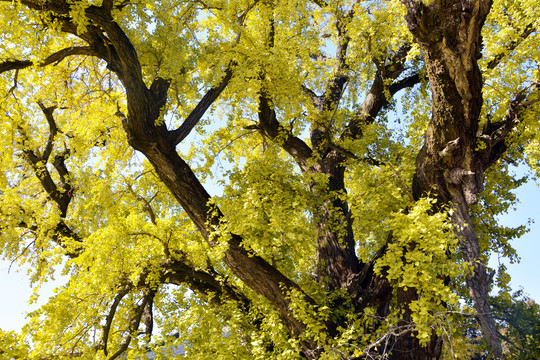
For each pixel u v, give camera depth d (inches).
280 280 248.4
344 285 282.0
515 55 238.2
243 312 267.9
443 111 204.1
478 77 195.3
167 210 325.4
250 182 247.8
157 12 258.2
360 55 277.9
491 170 299.0
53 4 229.1
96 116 307.1
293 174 255.9
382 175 221.3
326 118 306.8
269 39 283.4
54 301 239.6
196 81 265.6
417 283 178.9
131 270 269.0
